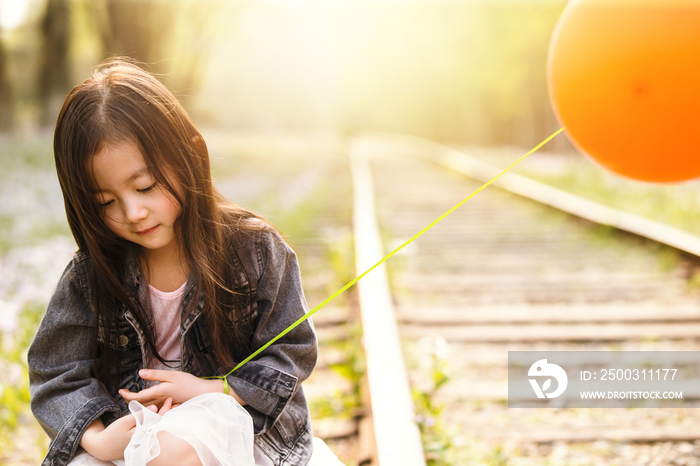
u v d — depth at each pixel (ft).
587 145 5.44
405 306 15.37
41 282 16.12
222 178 37.11
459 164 53.47
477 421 9.49
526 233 24.26
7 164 40.65
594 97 5.10
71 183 4.57
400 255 19.67
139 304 5.09
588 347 12.63
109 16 44.39
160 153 4.57
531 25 96.99
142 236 4.75
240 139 91.15
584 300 15.72
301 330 5.30
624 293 16.19
